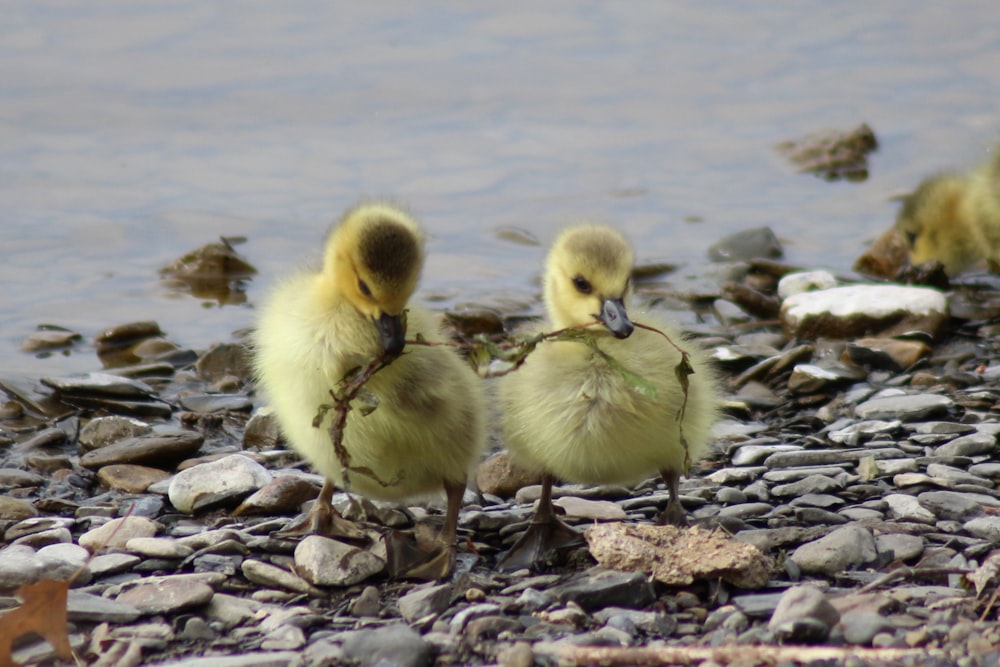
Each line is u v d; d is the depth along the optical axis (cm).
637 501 1017
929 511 943
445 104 2458
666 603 784
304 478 1028
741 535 893
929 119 2414
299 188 2066
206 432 1242
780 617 728
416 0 3084
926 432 1148
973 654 671
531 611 774
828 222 1994
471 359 869
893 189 2130
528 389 936
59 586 740
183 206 1977
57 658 731
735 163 2238
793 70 2719
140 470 1102
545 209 2006
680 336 1017
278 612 787
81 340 1510
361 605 802
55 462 1134
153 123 2316
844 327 1470
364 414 836
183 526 974
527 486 1062
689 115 2452
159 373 1408
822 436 1187
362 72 2597
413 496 934
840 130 2283
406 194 2052
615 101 2509
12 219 1916
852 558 836
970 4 3203
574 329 925
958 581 801
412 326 900
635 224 1962
